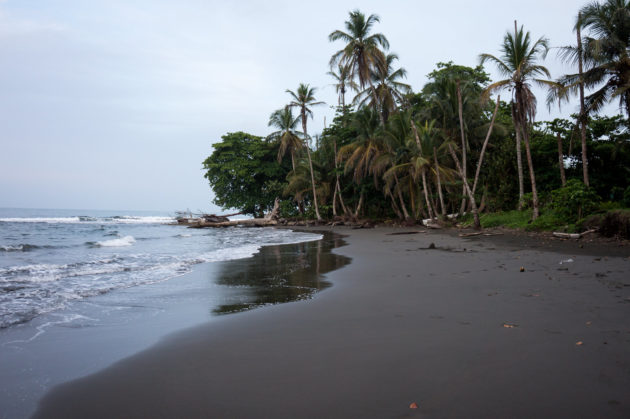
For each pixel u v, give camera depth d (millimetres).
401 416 2389
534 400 2518
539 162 24500
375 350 3582
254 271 9320
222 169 48344
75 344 4035
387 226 30938
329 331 4270
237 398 2742
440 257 10688
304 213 45219
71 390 2947
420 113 28250
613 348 3350
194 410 2586
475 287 6328
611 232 12953
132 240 20906
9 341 4137
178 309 5539
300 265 10344
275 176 51500
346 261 10930
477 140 28062
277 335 4199
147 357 3619
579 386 2686
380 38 31125
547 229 16625
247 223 42000
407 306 5262
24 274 8820
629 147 20062
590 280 6414
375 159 30938
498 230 19266
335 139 38844
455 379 2879
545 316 4422
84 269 9633
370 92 32781
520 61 18953
